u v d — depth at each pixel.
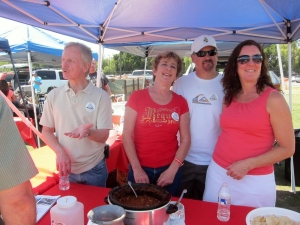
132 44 4.72
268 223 1.25
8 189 0.80
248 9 2.69
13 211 0.82
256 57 1.68
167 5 2.60
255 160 1.63
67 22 2.85
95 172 1.98
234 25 3.16
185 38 3.45
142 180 1.89
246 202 1.72
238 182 1.75
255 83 1.74
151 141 1.97
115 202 1.18
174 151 2.06
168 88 2.03
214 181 1.85
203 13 2.79
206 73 2.28
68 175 1.80
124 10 2.73
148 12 2.78
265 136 1.68
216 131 2.24
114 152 3.04
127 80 12.56
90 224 1.19
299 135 4.05
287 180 4.29
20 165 0.82
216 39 3.44
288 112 1.61
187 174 2.32
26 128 5.01
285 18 2.92
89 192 1.73
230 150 1.77
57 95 1.90
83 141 1.89
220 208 1.39
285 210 1.36
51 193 1.71
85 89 1.87
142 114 1.98
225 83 1.89
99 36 3.31
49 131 1.96
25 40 5.62
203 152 2.26
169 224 1.25
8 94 6.56
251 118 1.66
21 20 2.47
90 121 1.89
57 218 1.16
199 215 1.42
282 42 3.34
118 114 4.15
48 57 8.45
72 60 1.80
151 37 3.42
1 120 0.78
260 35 3.20
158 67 2.01
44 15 2.55
